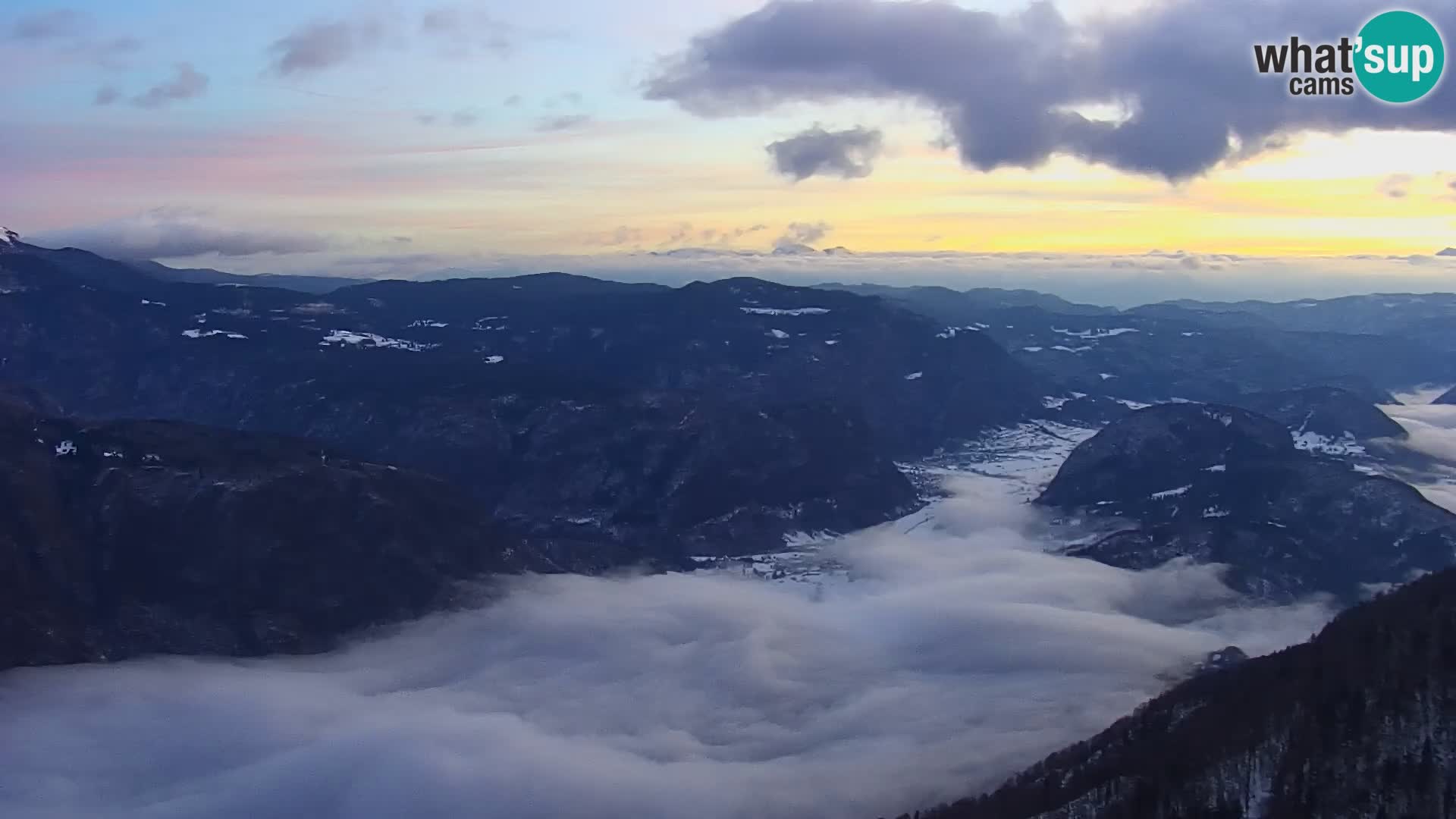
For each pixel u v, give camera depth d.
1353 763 181.25
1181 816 185.12
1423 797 172.12
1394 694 190.25
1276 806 180.38
